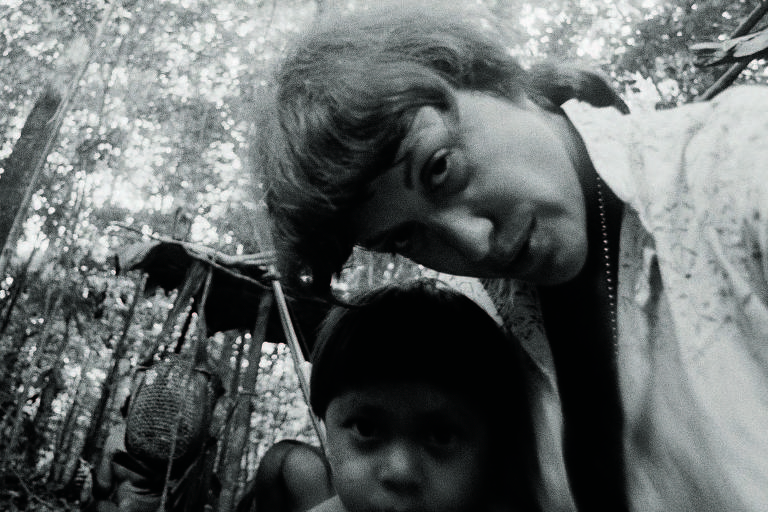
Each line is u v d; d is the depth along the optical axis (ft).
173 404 14.53
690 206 2.03
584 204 2.39
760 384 1.81
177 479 14.64
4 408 19.38
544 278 2.40
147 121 20.84
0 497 18.90
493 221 2.25
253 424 38.63
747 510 1.76
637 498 2.36
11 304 17.85
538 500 2.58
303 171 2.29
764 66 13.76
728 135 2.00
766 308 1.81
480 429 2.22
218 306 17.52
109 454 14.97
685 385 2.09
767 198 1.77
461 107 2.24
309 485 4.01
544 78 2.74
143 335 26.96
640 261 2.26
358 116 2.14
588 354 2.68
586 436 2.61
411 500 2.12
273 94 2.58
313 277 2.70
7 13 19.40
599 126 2.37
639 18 15.37
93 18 18.12
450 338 2.23
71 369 28.22
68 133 19.72
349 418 2.21
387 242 2.56
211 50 19.07
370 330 2.24
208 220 18.34
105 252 21.70
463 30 2.43
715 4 15.06
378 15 2.49
